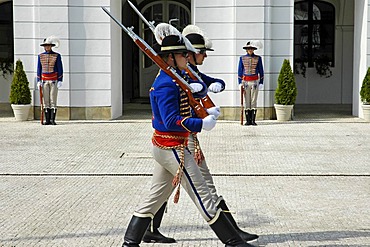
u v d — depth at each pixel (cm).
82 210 904
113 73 1898
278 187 1055
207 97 702
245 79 1767
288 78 1845
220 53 1869
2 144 1457
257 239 770
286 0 1862
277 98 1853
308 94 2466
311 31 2453
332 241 761
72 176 1137
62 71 1786
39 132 1634
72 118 1866
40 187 1051
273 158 1302
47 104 1780
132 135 1594
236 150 1393
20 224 834
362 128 1706
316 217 873
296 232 800
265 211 905
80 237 777
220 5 1861
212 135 1595
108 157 1309
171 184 697
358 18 1941
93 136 1575
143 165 1229
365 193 1012
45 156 1318
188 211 899
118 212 892
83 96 1862
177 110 664
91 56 1856
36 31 1858
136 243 694
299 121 1859
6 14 2267
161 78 676
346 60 2453
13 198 975
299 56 2461
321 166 1221
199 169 698
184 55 686
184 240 766
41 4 1844
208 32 1867
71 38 1850
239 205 938
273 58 1875
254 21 1848
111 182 1088
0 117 1959
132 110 2169
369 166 1220
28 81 1870
